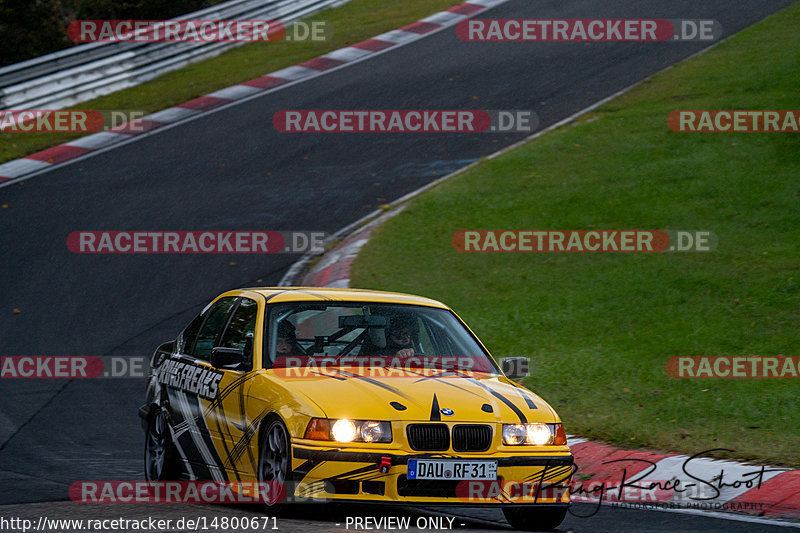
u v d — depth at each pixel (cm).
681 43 10412
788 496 2533
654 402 3478
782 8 11281
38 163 8094
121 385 4281
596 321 4606
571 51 10538
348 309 2544
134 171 7875
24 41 11212
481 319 4728
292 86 9975
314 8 12794
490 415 2184
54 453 3234
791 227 5541
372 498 2070
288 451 2094
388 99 9425
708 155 6875
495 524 2384
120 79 10188
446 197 6775
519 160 7425
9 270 5903
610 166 6994
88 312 5250
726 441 3017
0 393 4128
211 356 2362
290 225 6612
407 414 2125
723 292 4769
